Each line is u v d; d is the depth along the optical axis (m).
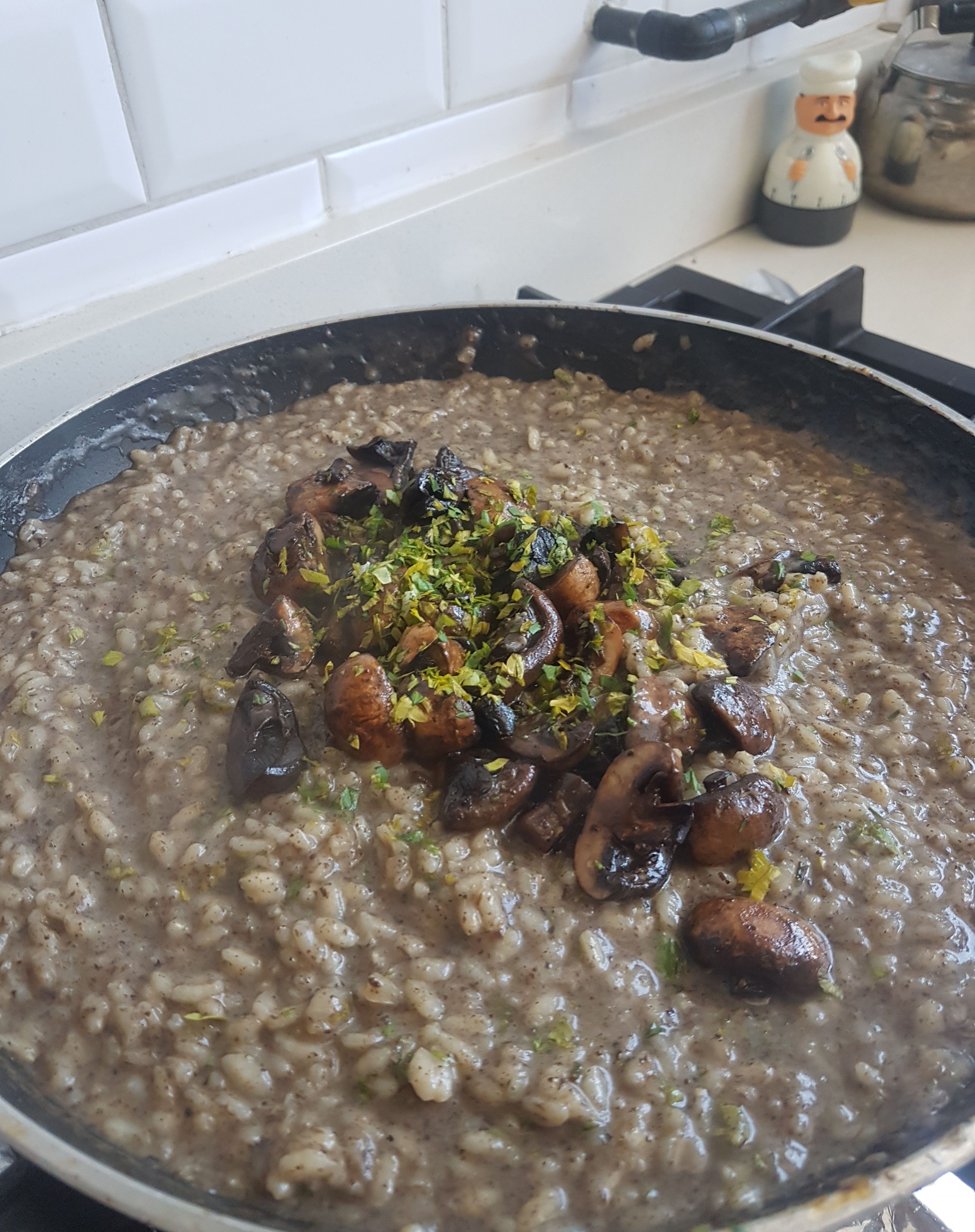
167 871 0.27
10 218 0.37
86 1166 0.19
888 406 0.39
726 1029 0.24
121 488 0.39
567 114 0.52
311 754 0.29
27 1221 0.23
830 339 0.48
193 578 0.35
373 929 0.25
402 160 0.47
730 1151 0.22
